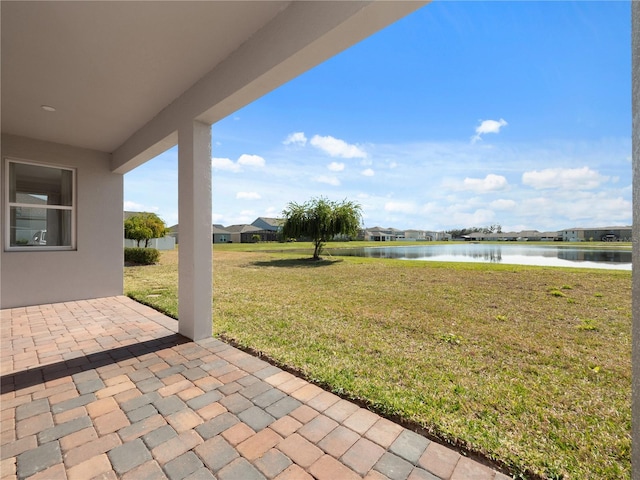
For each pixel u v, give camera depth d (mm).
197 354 2875
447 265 11398
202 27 2326
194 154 3186
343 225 14031
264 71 2320
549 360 2830
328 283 7336
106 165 5465
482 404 2051
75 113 3803
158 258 12805
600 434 1753
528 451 1588
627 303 5152
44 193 4965
